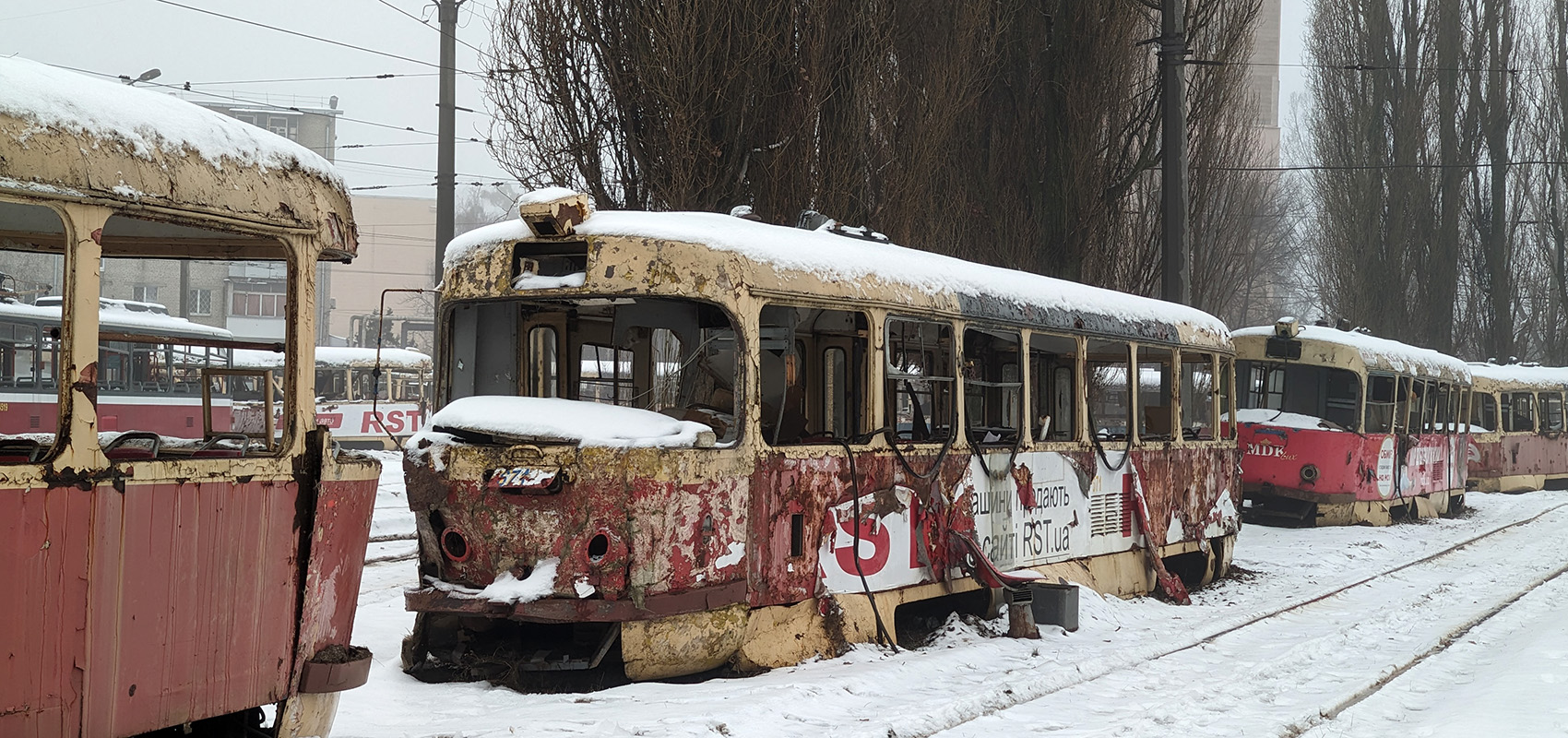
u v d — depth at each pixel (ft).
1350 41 125.80
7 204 16.90
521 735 20.22
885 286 29.43
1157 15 75.51
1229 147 88.33
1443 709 24.97
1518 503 87.76
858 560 28.48
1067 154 64.18
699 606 24.71
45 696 13.99
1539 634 33.12
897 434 31.04
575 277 25.68
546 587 24.20
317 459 17.26
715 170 46.62
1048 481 36.04
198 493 15.62
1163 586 41.01
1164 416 44.50
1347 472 63.67
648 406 27.94
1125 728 22.79
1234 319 178.19
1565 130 140.26
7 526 13.71
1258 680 28.27
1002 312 33.88
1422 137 124.98
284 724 16.98
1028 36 64.23
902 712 23.08
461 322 27.81
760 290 25.96
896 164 52.24
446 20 72.43
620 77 46.29
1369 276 125.18
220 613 15.93
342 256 18.17
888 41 50.26
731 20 46.29
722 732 20.76
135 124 14.84
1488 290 135.13
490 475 24.73
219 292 141.08
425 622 25.71
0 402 62.34
